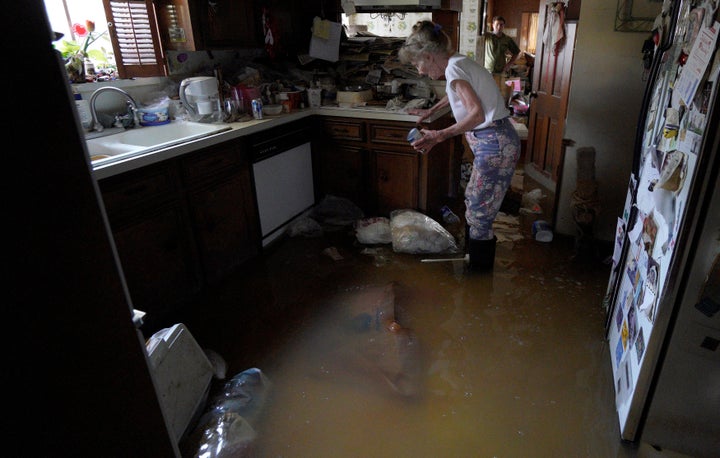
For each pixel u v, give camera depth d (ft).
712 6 3.95
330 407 5.69
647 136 5.74
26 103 1.65
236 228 8.64
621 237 6.37
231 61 10.36
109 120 7.85
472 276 8.52
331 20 11.82
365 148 10.25
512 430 5.31
